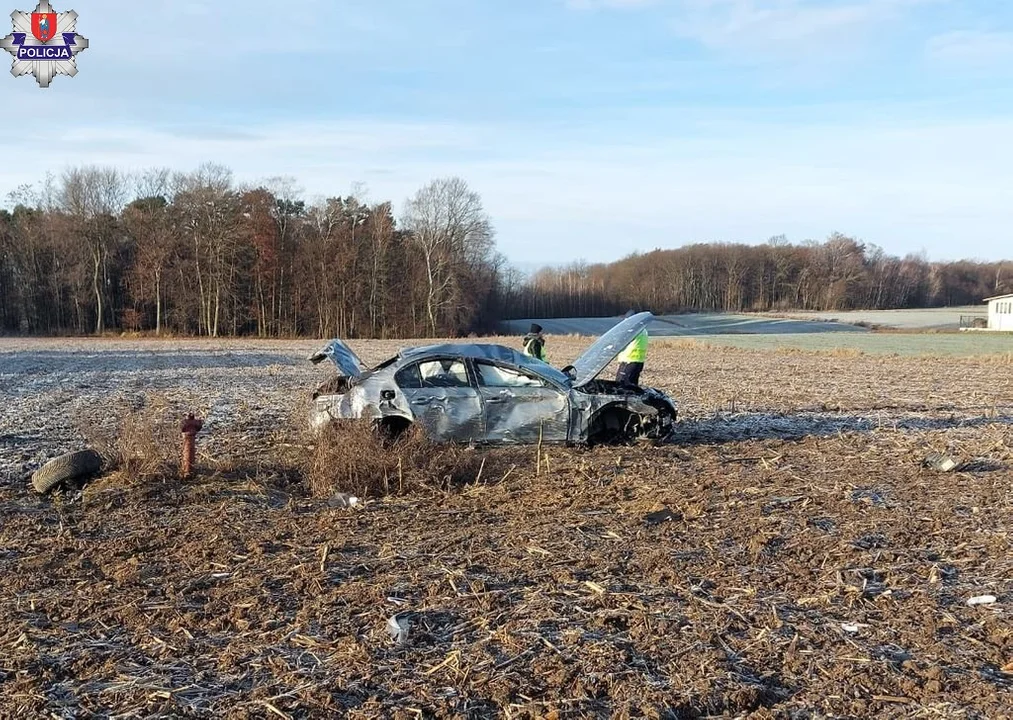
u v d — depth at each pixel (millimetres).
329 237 75688
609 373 25219
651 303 115188
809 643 4660
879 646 4648
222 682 4227
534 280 119938
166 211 72625
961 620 5012
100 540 6746
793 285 118562
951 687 4148
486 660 4426
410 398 10070
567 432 10422
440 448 9227
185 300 71000
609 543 6555
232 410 15398
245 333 74000
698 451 10648
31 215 74750
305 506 7938
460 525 7168
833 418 14641
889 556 6230
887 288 119438
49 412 15133
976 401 18000
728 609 5137
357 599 5332
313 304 74438
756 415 14961
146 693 4094
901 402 17562
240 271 72438
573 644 4613
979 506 7754
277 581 5715
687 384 22078
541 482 8773
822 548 6441
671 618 4980
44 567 6074
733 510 7613
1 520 7344
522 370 10445
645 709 3883
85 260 72500
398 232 78438
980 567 6016
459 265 77438
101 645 4688
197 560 6215
